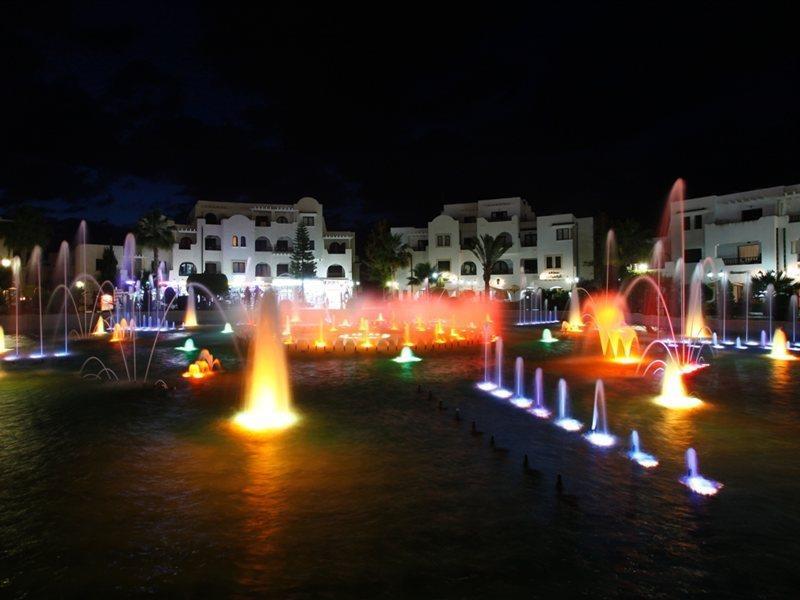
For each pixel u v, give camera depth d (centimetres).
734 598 520
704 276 5097
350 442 1026
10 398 1459
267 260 6519
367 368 1955
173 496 767
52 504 743
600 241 6119
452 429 1120
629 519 688
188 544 626
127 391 1549
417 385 1617
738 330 3253
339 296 6838
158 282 5669
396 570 566
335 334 3375
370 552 604
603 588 534
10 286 4859
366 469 875
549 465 895
